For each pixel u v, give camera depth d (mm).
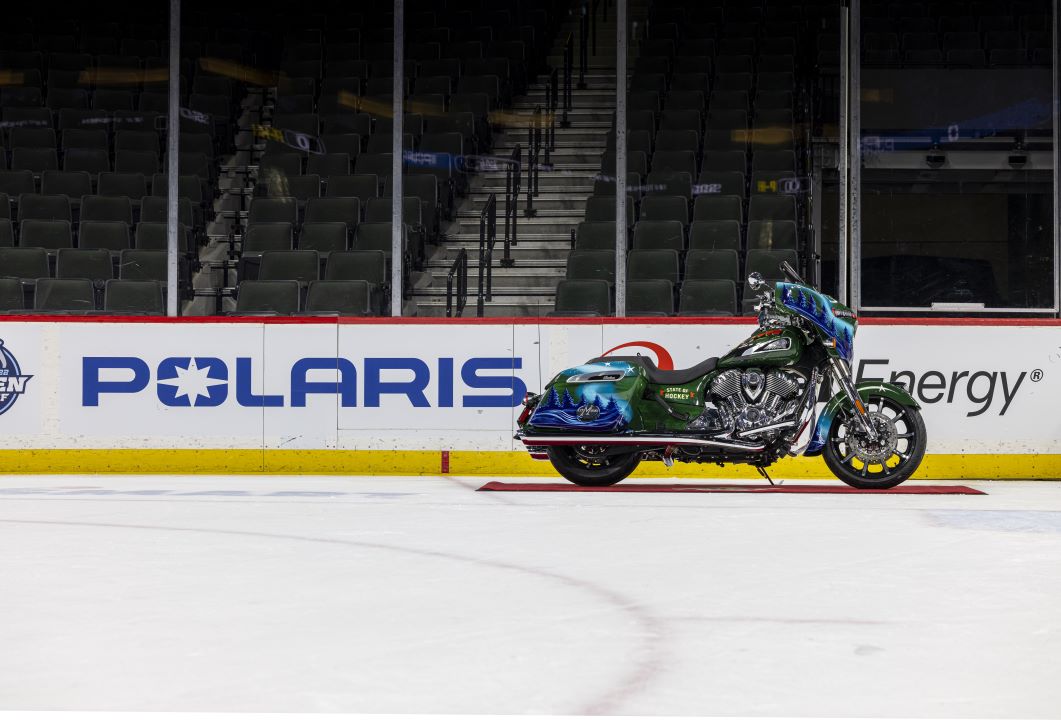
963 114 11672
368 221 13258
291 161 14414
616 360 8406
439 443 9930
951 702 3018
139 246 13211
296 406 9977
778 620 3943
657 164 13523
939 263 11602
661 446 8289
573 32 14562
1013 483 9258
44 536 5914
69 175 14383
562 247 13008
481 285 12117
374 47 15367
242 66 15766
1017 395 9570
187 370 10039
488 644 3602
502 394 9906
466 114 14203
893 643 3629
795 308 8172
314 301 11805
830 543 5699
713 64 14031
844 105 11609
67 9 16484
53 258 13117
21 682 3184
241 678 3221
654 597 4328
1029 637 3711
